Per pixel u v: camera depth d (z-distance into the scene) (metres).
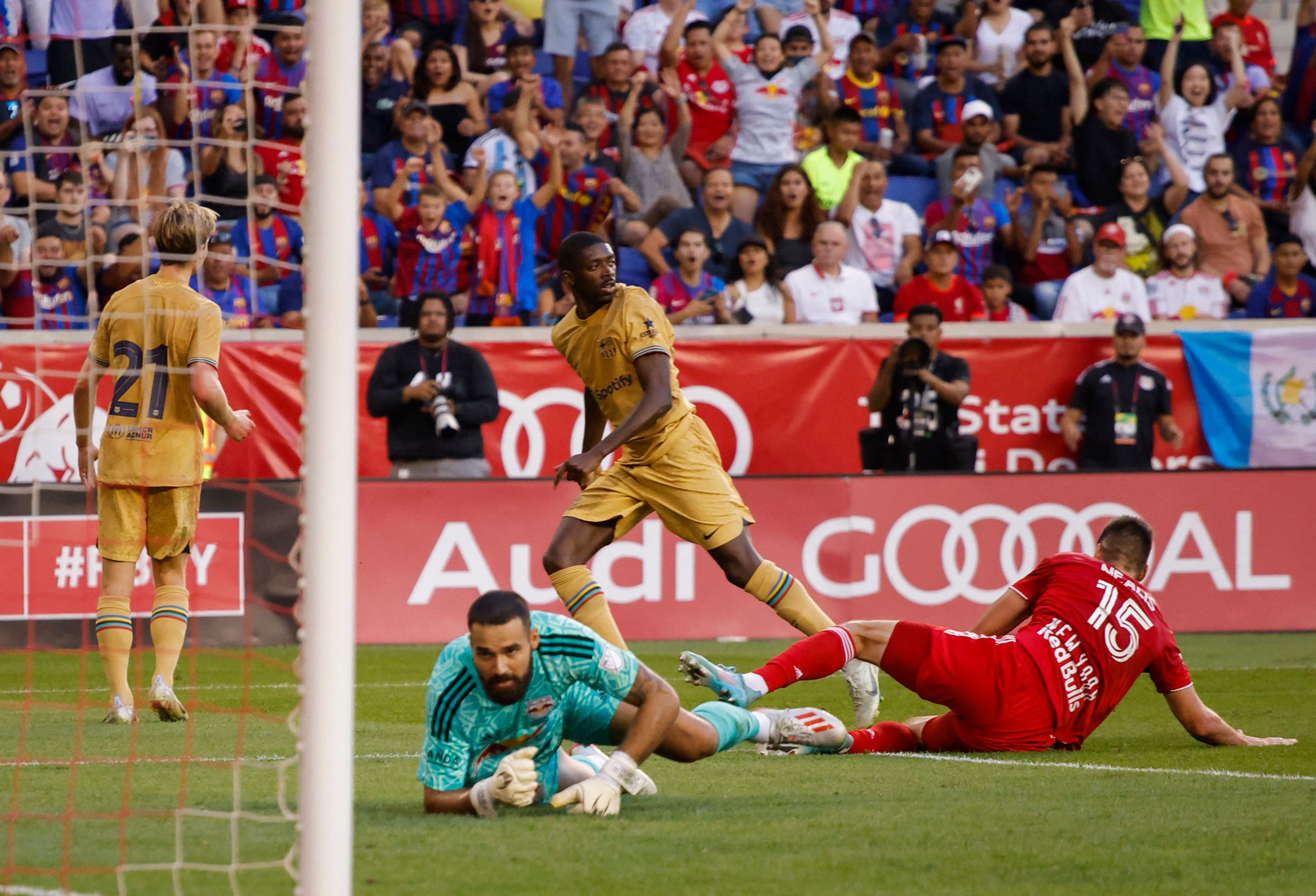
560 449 37.56
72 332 35.47
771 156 45.62
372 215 42.31
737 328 39.91
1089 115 46.19
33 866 11.45
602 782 13.60
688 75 45.44
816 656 17.09
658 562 34.72
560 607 34.69
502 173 41.59
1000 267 42.59
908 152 46.81
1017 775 16.61
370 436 36.81
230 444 34.59
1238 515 35.62
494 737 13.57
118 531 20.72
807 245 43.44
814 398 38.09
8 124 40.28
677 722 14.59
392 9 46.56
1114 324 38.66
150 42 41.12
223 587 33.28
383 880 10.88
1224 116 48.06
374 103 44.84
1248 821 13.70
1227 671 29.12
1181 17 48.75
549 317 41.97
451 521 34.69
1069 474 35.38
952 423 37.62
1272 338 39.25
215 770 16.42
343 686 9.93
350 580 10.09
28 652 31.59
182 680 27.94
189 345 20.59
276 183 40.69
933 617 35.09
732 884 10.88
